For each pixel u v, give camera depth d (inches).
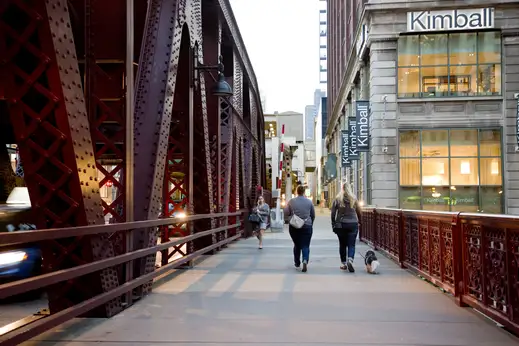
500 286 214.5
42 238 161.6
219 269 419.2
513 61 1117.1
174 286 331.9
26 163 199.6
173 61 332.8
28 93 202.4
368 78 1282.0
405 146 1137.4
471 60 1134.4
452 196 1119.6
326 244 667.4
